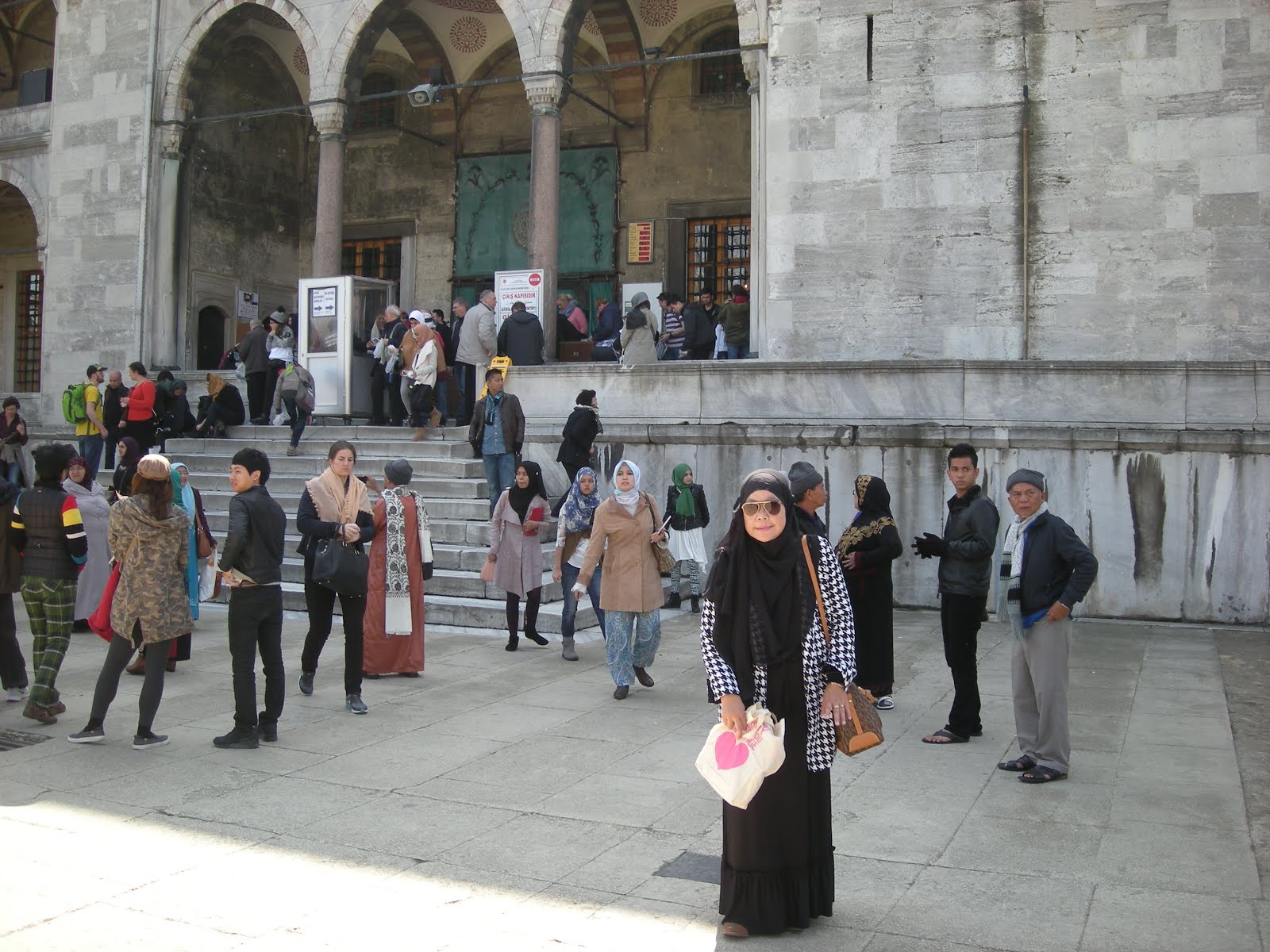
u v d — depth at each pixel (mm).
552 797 6805
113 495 12641
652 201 21906
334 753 7734
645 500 9422
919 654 11102
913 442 13594
